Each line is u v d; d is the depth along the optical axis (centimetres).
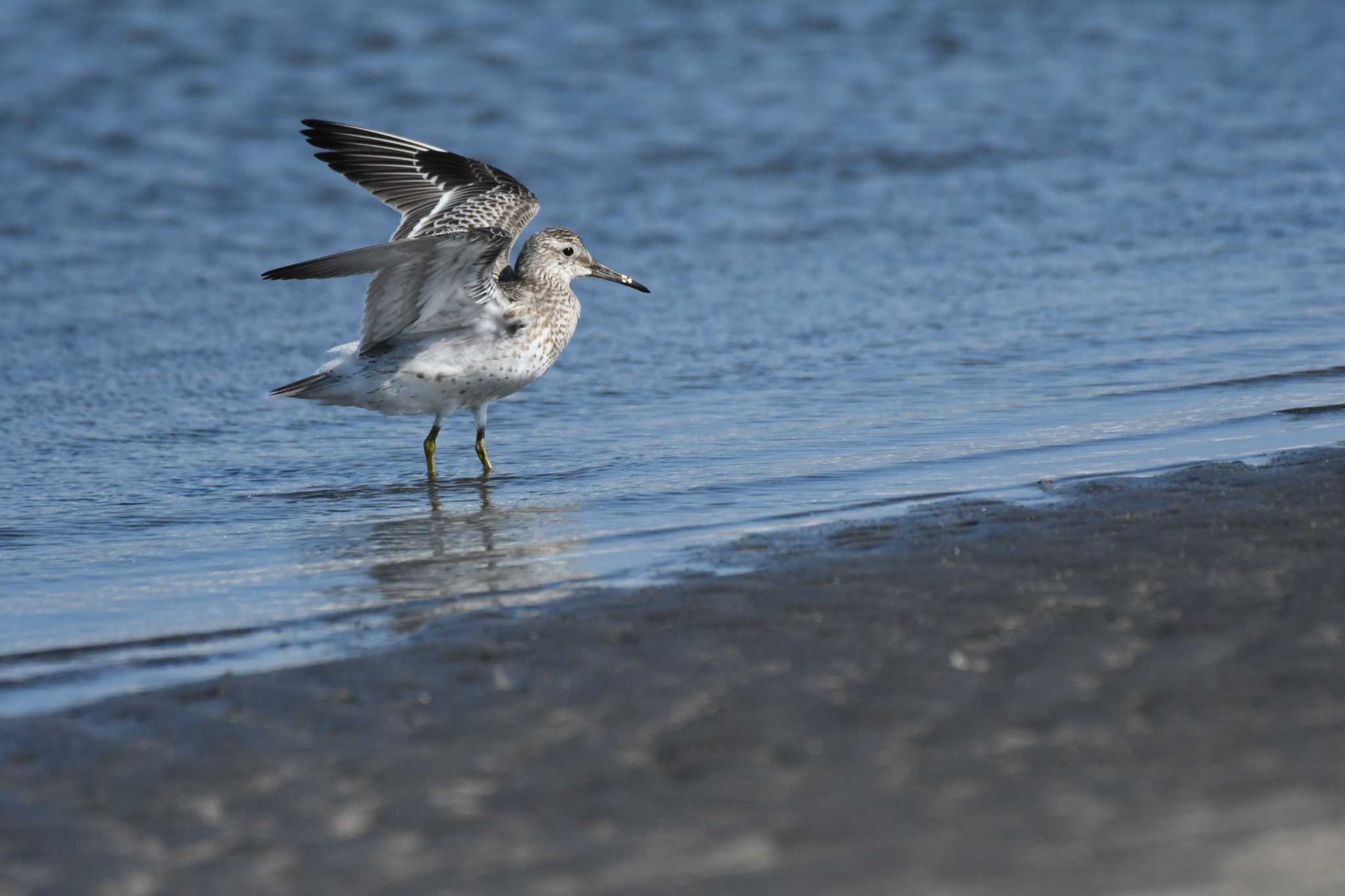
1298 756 664
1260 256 1995
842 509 1160
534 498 1272
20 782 724
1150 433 1338
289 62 2969
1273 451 1234
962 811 644
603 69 3006
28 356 1717
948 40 3238
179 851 657
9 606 1030
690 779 692
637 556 1075
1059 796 649
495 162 2519
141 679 880
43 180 2402
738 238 2180
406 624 956
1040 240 2120
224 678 838
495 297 1330
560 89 2892
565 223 2248
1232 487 1098
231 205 2331
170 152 2539
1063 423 1391
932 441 1359
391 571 1085
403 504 1278
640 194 2391
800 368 1636
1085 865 589
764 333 1767
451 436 1487
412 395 1352
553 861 629
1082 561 943
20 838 671
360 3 3322
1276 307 1766
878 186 2420
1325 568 895
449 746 742
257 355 1739
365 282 2034
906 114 2784
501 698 793
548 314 1420
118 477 1366
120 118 2666
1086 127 2708
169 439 1475
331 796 699
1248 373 1517
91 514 1260
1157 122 2738
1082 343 1670
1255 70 3077
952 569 949
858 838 629
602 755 722
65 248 2130
